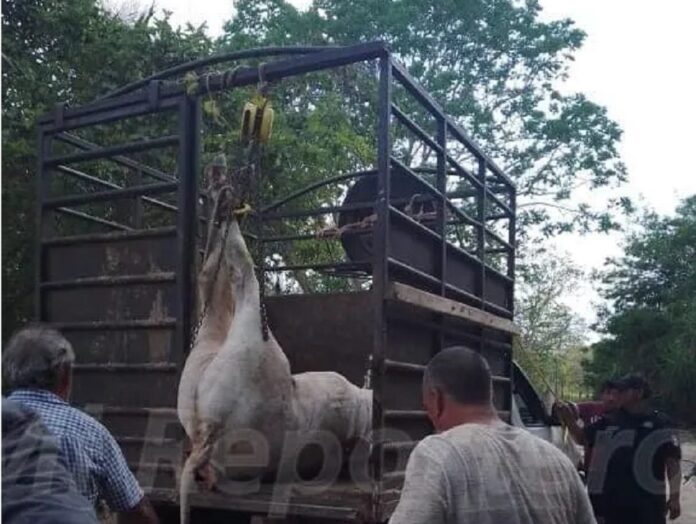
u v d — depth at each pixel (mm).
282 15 18297
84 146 5199
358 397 4359
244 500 3709
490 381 2494
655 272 25016
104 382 4359
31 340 2580
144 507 2719
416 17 19344
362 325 5156
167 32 8711
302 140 9672
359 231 5707
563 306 25891
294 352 5305
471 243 6219
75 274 4543
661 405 21328
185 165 4250
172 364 4133
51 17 7988
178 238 4191
